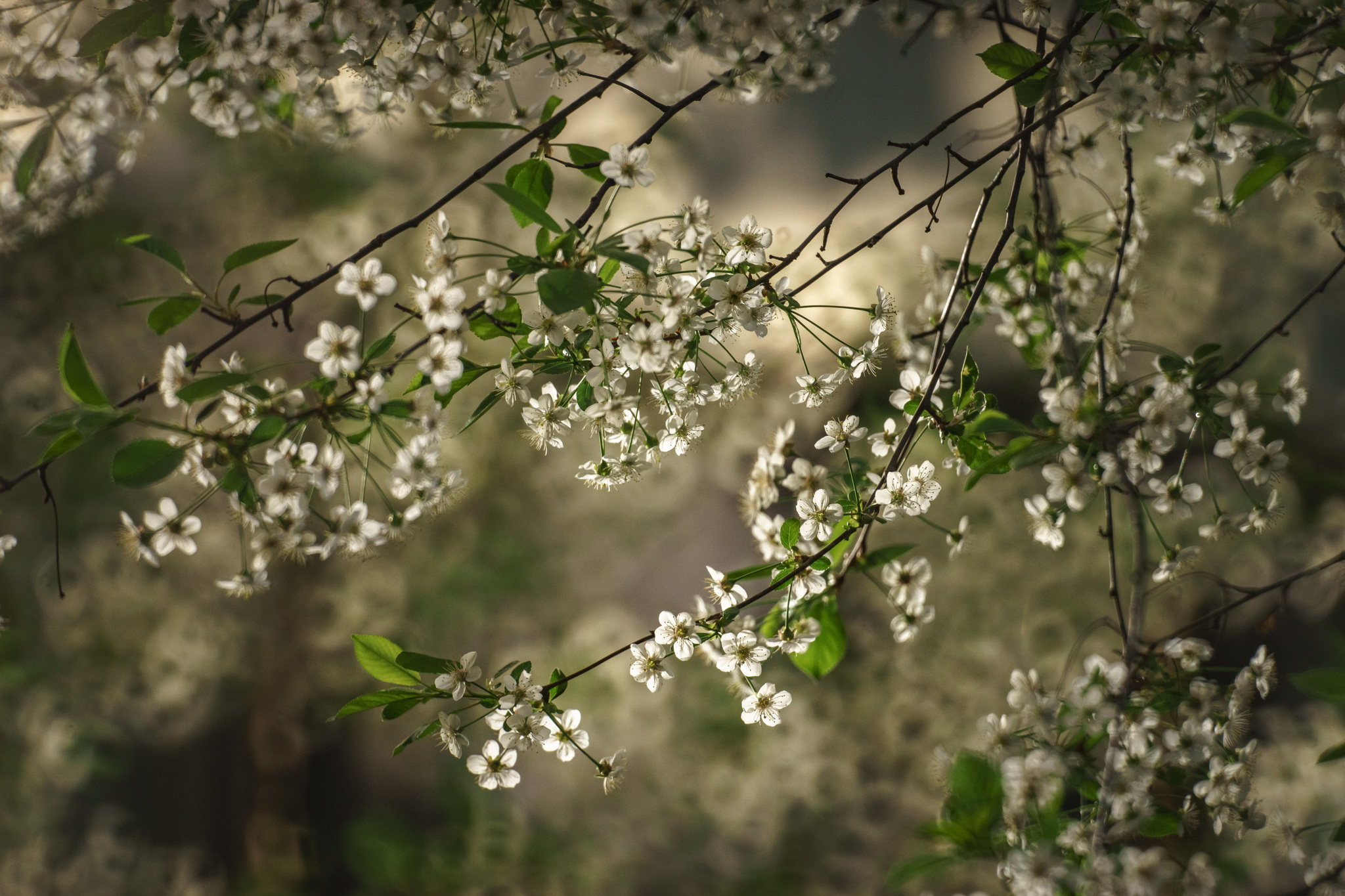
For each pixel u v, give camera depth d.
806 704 3.27
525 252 3.26
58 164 2.17
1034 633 3.10
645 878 3.16
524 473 3.43
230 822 3.48
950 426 2.09
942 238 3.27
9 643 2.97
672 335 2.05
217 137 2.97
